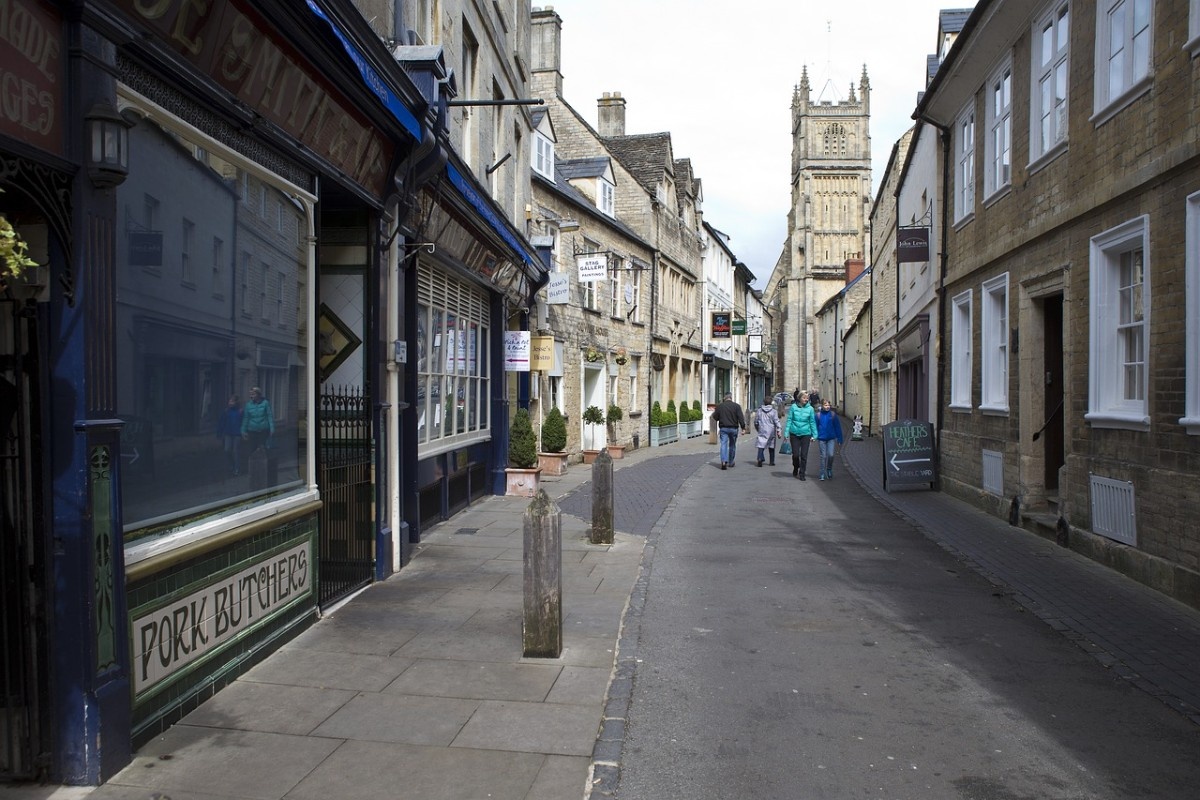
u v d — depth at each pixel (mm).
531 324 17469
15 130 3326
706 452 27875
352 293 7699
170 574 4461
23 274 3664
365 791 3801
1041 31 10586
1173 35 7320
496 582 7797
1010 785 3957
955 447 14844
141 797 3701
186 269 4648
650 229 29406
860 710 4879
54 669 3756
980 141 13266
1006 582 8047
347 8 5578
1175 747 4387
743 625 6645
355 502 7492
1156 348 7625
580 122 26828
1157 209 7605
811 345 80875
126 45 3957
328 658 5582
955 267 14875
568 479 17844
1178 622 6625
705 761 4191
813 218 81188
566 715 4688
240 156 5207
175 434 4547
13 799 3666
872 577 8406
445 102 8477
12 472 3729
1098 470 8836
